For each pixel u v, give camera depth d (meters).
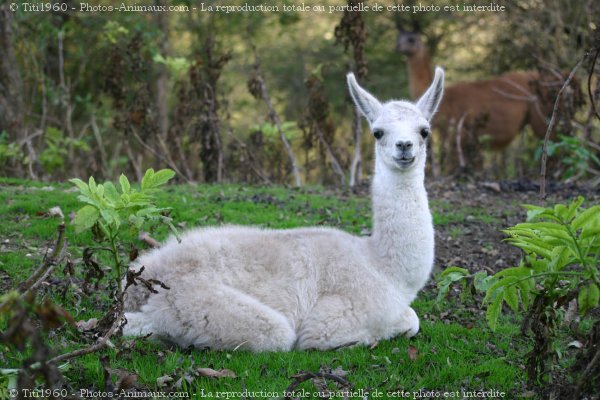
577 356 4.28
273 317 5.21
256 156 11.95
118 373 4.56
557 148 12.17
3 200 8.64
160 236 7.84
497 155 16.30
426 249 5.60
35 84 13.15
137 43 11.56
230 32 17.33
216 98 11.56
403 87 18.98
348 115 18.02
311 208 9.32
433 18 17.12
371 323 5.47
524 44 15.91
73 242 7.43
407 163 5.42
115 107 11.61
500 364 5.27
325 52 19.00
